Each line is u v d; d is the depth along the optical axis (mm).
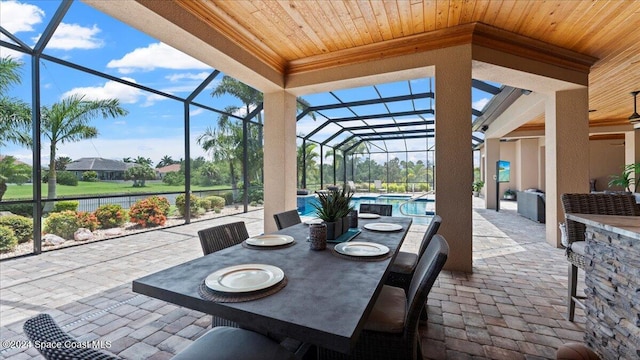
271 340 1191
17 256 3879
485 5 2783
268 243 1765
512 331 2031
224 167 7969
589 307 1783
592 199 2182
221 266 1382
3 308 2389
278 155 4332
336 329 816
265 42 3568
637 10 2801
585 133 4109
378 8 2850
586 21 3014
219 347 1125
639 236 1272
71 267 3471
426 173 13242
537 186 11188
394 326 1336
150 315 2275
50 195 4641
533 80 3775
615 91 5184
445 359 1734
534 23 3072
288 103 4387
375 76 3729
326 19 3057
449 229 3289
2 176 3984
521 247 4430
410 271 2186
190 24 2703
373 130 10844
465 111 3217
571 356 1410
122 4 2246
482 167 13773
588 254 1807
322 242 1679
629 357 1415
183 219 6828
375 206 3533
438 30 3254
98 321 2184
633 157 7988
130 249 4336
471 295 2635
